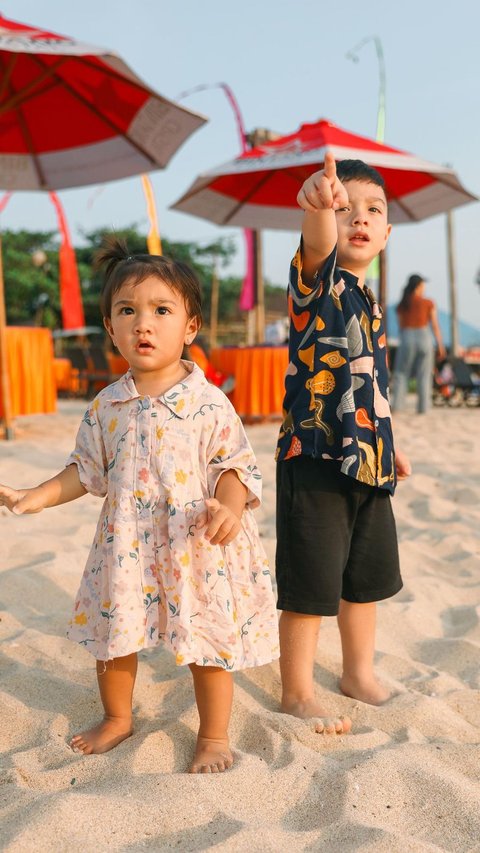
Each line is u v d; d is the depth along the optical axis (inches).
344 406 74.9
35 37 195.6
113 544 65.9
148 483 66.2
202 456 68.0
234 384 311.7
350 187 79.0
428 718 76.4
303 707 76.6
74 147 250.5
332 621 101.0
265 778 62.7
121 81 211.2
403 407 421.7
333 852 53.7
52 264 1103.0
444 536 144.3
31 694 78.9
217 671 66.7
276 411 312.2
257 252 379.6
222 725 67.2
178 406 67.8
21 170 259.9
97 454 69.6
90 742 68.7
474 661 93.7
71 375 587.5
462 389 468.1
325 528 75.5
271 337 593.3
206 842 54.5
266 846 53.5
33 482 179.2
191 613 65.1
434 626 105.7
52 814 55.3
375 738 72.3
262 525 148.1
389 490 77.8
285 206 281.3
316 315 75.9
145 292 66.4
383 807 60.0
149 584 65.7
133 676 70.2
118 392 69.3
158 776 62.3
